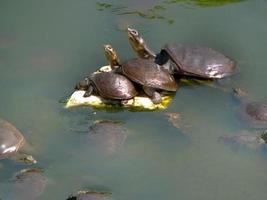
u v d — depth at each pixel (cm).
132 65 1806
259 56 1997
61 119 1734
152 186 1505
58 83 1881
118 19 2184
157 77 1786
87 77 1830
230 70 1877
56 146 1633
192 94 1836
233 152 1611
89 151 1609
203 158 1598
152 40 2059
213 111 1767
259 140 1627
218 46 2044
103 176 1534
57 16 2206
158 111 1762
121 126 1698
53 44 2052
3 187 1480
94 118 1738
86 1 2305
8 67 1942
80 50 2022
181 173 1548
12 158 1562
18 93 1839
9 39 2073
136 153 1611
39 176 1509
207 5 2288
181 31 2120
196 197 1473
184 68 1847
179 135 1673
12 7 2261
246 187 1503
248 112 1722
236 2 2311
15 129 1644
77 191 1473
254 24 2169
